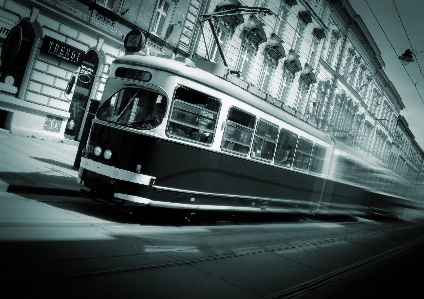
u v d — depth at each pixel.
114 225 5.63
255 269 5.30
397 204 21.77
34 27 12.23
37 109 12.91
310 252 7.45
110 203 6.82
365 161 14.99
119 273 3.86
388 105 39.22
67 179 7.80
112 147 5.99
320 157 10.91
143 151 5.84
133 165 5.83
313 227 11.37
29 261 3.55
